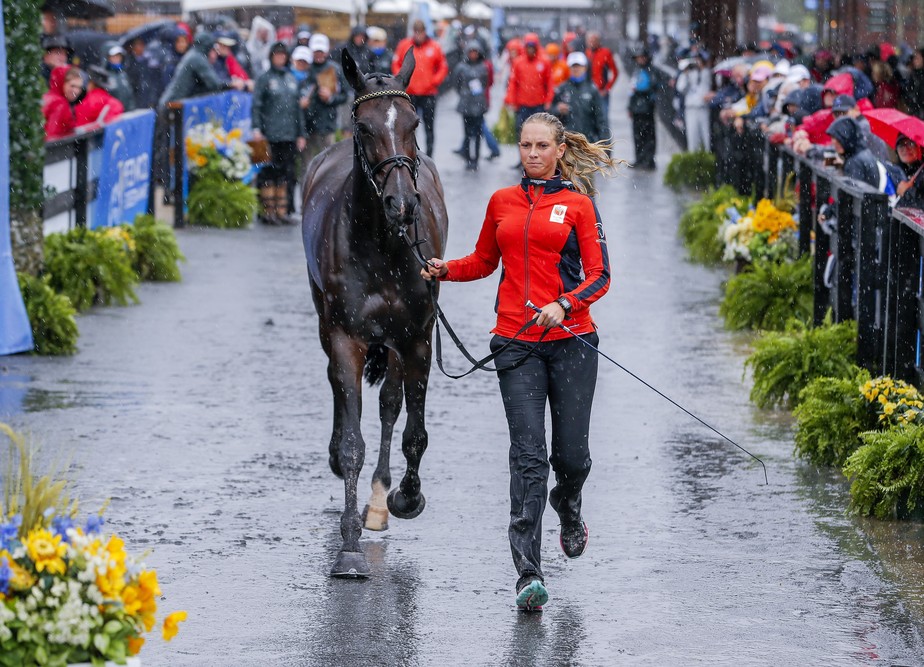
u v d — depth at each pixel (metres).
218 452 11.73
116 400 13.48
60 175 19.05
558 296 8.27
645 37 72.56
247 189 27.28
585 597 8.45
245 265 22.33
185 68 28.00
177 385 14.19
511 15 108.94
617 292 19.98
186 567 8.92
